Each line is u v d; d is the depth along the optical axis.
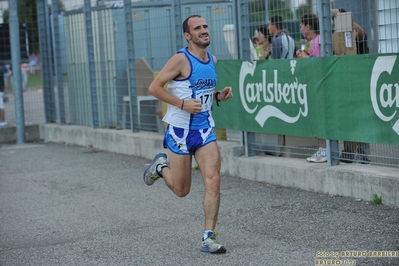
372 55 15.21
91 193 19.19
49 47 32.59
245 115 19.91
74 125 31.38
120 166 23.59
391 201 14.81
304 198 16.44
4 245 14.16
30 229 15.42
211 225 12.48
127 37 25.44
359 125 15.82
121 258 12.59
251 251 12.40
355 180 15.75
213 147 12.55
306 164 17.67
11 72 34.00
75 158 26.23
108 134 27.23
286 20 18.86
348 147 16.91
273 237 13.25
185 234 13.98
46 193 19.69
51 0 31.41
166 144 12.79
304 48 18.34
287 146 18.86
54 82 32.91
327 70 16.59
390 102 14.84
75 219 16.11
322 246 12.38
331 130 16.70
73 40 30.22
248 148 20.11
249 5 19.61
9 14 31.80
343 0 16.52
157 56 24.20
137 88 25.81
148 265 12.03
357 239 12.62
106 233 14.54
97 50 28.17
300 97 17.59
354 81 15.81
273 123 18.75
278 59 18.28
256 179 19.17
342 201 15.74
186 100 12.23
